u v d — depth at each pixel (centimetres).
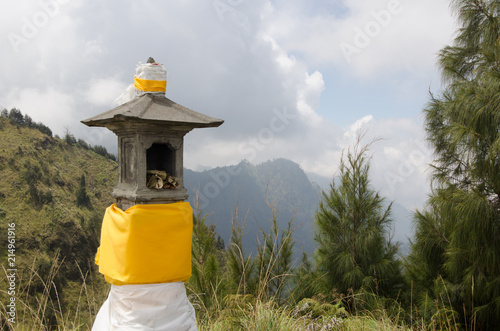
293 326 283
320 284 493
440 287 439
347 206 527
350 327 331
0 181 4634
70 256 3875
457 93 452
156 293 178
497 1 454
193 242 380
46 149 5941
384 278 499
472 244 410
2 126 5891
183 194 191
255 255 382
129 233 172
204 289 367
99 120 179
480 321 414
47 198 4650
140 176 180
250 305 299
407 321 427
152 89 193
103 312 194
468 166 445
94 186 5744
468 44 493
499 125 409
